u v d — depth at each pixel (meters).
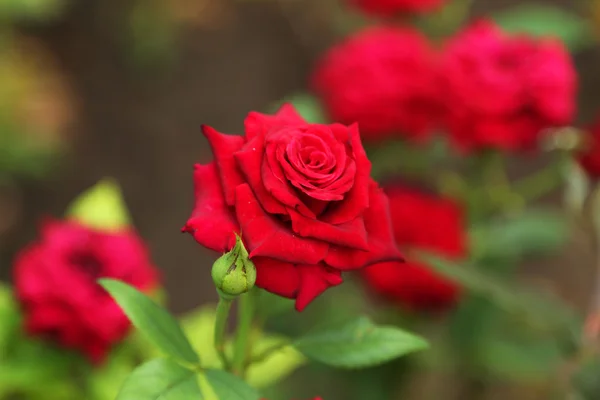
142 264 0.80
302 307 0.58
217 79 2.18
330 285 0.59
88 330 0.76
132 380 0.59
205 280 1.67
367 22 1.73
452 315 1.03
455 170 1.20
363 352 0.63
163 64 2.20
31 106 1.94
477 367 1.09
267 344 0.76
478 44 0.86
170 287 1.65
